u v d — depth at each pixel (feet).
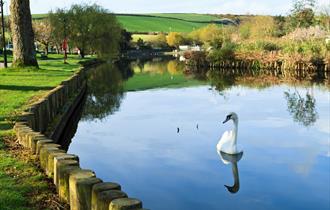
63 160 24.76
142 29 440.04
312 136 55.11
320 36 175.22
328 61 149.38
